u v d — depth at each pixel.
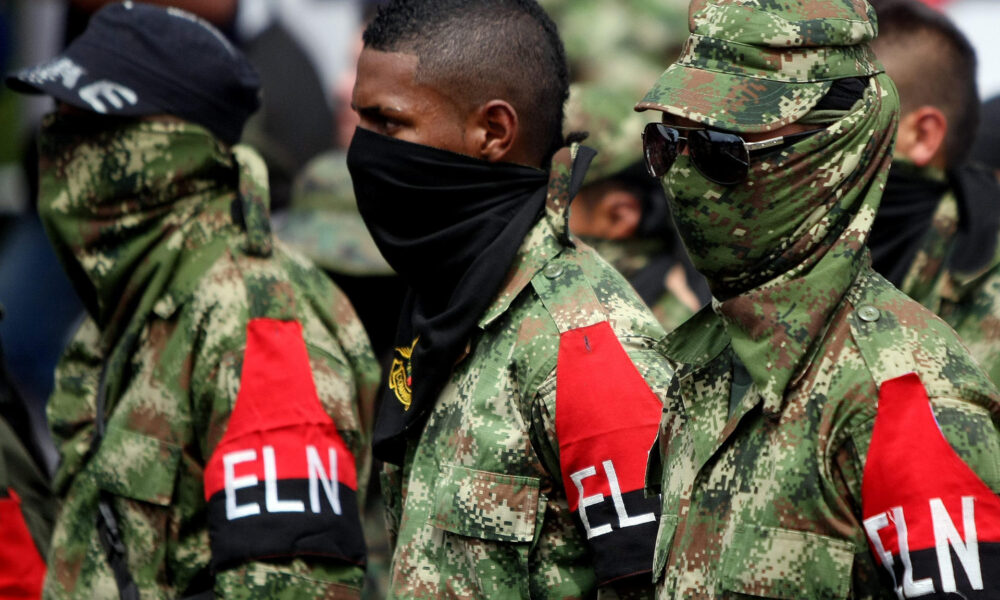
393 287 8.83
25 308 14.21
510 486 5.13
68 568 6.70
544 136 5.71
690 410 4.41
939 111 7.12
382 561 8.48
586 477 5.00
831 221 4.12
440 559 5.26
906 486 3.78
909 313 4.05
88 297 7.13
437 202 5.54
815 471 3.94
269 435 6.27
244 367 6.41
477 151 5.54
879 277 4.21
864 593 3.91
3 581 6.86
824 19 4.10
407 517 5.39
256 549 6.07
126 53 7.06
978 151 9.32
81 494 6.73
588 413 5.02
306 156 14.12
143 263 6.88
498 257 5.38
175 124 6.98
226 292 6.62
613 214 8.98
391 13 5.65
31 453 7.56
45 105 14.80
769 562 3.95
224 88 7.14
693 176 4.18
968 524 3.71
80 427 7.09
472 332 5.41
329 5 15.75
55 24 14.87
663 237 9.05
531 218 5.49
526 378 5.19
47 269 14.30
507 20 5.62
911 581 3.73
